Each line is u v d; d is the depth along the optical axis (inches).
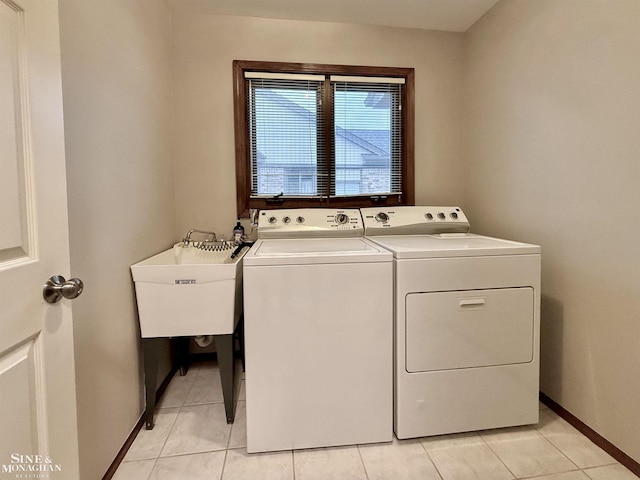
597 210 54.6
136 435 59.4
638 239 48.6
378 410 56.7
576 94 57.8
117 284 53.8
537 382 59.6
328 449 56.0
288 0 77.5
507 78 75.4
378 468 51.8
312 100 89.4
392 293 56.4
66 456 32.1
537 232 67.6
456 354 57.1
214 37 83.7
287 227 80.0
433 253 55.7
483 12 82.5
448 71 92.8
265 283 53.6
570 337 60.6
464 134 93.1
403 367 55.8
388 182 93.9
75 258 42.4
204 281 60.0
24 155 27.7
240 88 84.7
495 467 51.6
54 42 31.1
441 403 57.1
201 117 84.7
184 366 82.4
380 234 82.4
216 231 86.5
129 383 57.6
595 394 56.0
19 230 27.1
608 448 53.8
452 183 94.4
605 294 53.7
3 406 25.2
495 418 58.7
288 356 54.5
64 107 40.4
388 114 92.8
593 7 54.1
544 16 64.4
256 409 54.5
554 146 62.8
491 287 57.6
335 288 54.8
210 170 85.7
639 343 48.9
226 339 62.2
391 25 88.7
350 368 55.8
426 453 54.8
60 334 31.5
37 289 28.7
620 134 50.4
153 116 70.5
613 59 51.1
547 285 65.5
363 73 88.5
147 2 67.6
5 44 25.6
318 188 91.3
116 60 54.2
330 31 87.1
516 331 58.6
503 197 77.6
